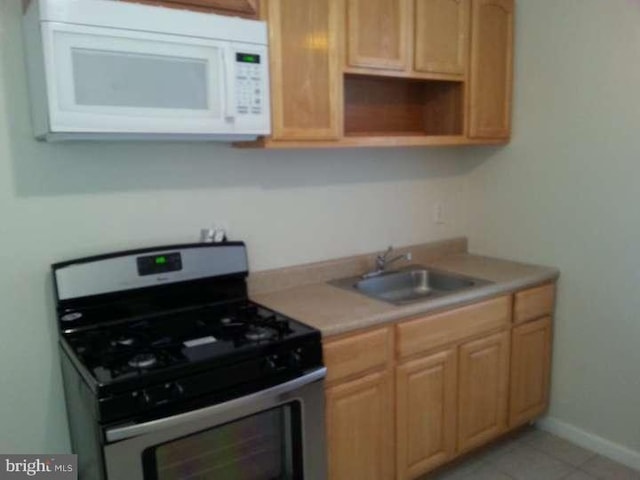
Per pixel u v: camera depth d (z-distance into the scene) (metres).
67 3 1.44
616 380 2.49
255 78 1.80
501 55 2.66
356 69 2.14
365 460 2.03
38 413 1.89
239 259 2.15
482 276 2.55
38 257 1.83
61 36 1.44
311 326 1.86
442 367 2.24
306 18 1.97
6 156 1.74
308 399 1.76
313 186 2.49
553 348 2.73
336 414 1.92
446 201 3.03
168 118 1.64
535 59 2.64
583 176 2.51
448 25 2.42
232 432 1.66
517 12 2.68
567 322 2.66
